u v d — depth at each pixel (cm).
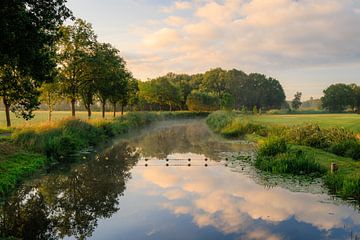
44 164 1997
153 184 1619
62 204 1302
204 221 1092
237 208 1221
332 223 1052
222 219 1110
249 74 15075
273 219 1099
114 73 4462
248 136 3662
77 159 2292
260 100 14525
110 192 1473
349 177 1374
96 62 3906
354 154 1923
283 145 2128
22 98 2414
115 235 992
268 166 1842
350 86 13612
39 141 2203
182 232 1002
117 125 4309
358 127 3130
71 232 1023
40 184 1602
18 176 1636
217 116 5691
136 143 3309
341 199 1294
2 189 1413
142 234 996
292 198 1320
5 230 1039
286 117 6184
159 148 2947
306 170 1730
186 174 1842
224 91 13188
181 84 12762
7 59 1513
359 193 1293
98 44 4156
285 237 952
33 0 1443
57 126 2655
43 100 3997
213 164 2131
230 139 3603
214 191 1462
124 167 2059
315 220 1081
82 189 1523
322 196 1337
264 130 3522
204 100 10831
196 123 6731
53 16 1526
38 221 1120
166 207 1250
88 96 4419
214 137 3853
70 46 3794
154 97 9812
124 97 5622
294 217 1113
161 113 7906
